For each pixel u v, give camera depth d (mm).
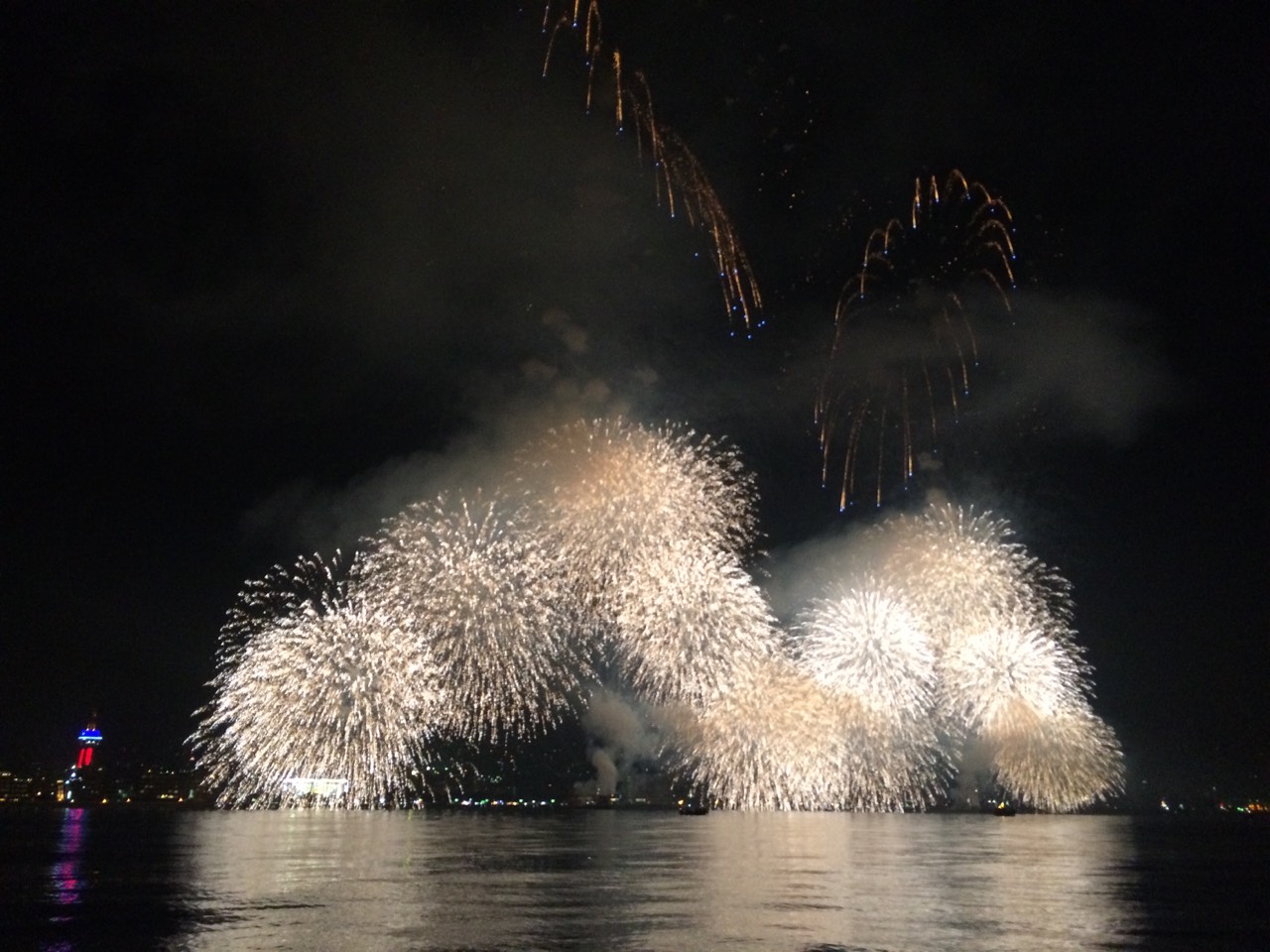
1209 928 29859
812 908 32625
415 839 72562
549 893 36656
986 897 36344
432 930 27688
